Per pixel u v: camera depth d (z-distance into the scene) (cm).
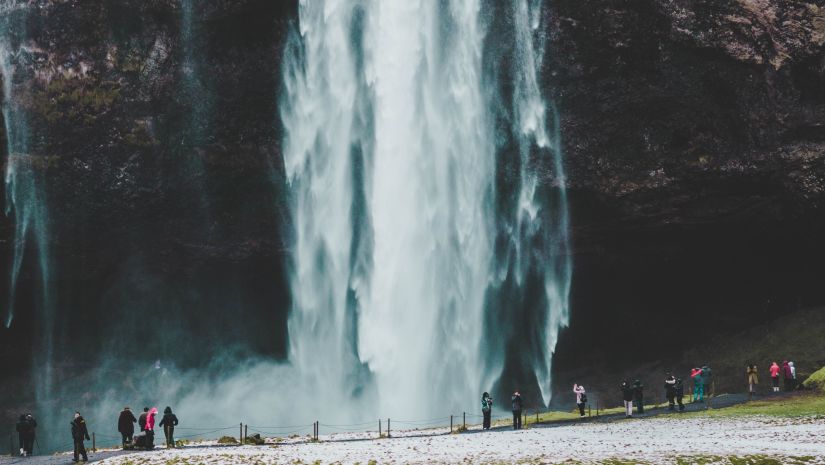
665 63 5503
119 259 5803
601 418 4497
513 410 4297
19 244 5619
